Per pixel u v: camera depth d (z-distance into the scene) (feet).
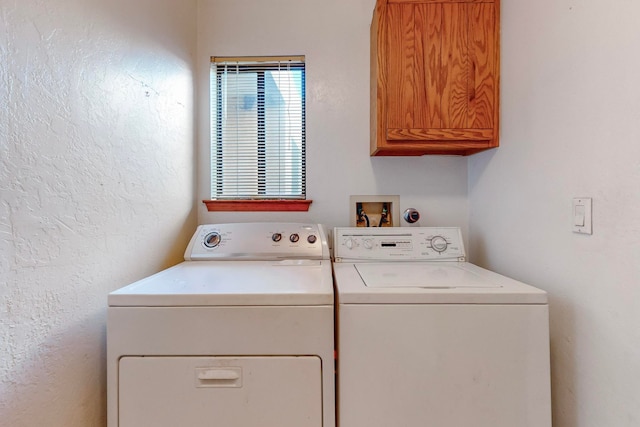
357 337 3.01
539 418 2.97
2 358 2.24
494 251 4.79
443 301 3.01
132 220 3.80
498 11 4.57
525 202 3.97
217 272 3.97
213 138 6.00
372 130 5.48
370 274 3.94
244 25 5.85
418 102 4.63
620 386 2.63
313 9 5.82
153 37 4.27
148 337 2.92
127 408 2.92
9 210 2.28
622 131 2.59
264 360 2.95
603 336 2.80
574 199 3.12
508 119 4.37
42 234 2.56
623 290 2.60
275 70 5.99
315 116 5.82
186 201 5.37
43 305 2.57
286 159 6.01
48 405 2.61
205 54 5.86
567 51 3.21
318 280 3.53
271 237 5.10
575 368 3.13
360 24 5.78
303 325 2.95
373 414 3.00
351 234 5.15
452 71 4.60
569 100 3.18
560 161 3.33
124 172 3.63
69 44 2.80
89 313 3.07
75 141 2.89
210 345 2.94
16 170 2.33
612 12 2.66
